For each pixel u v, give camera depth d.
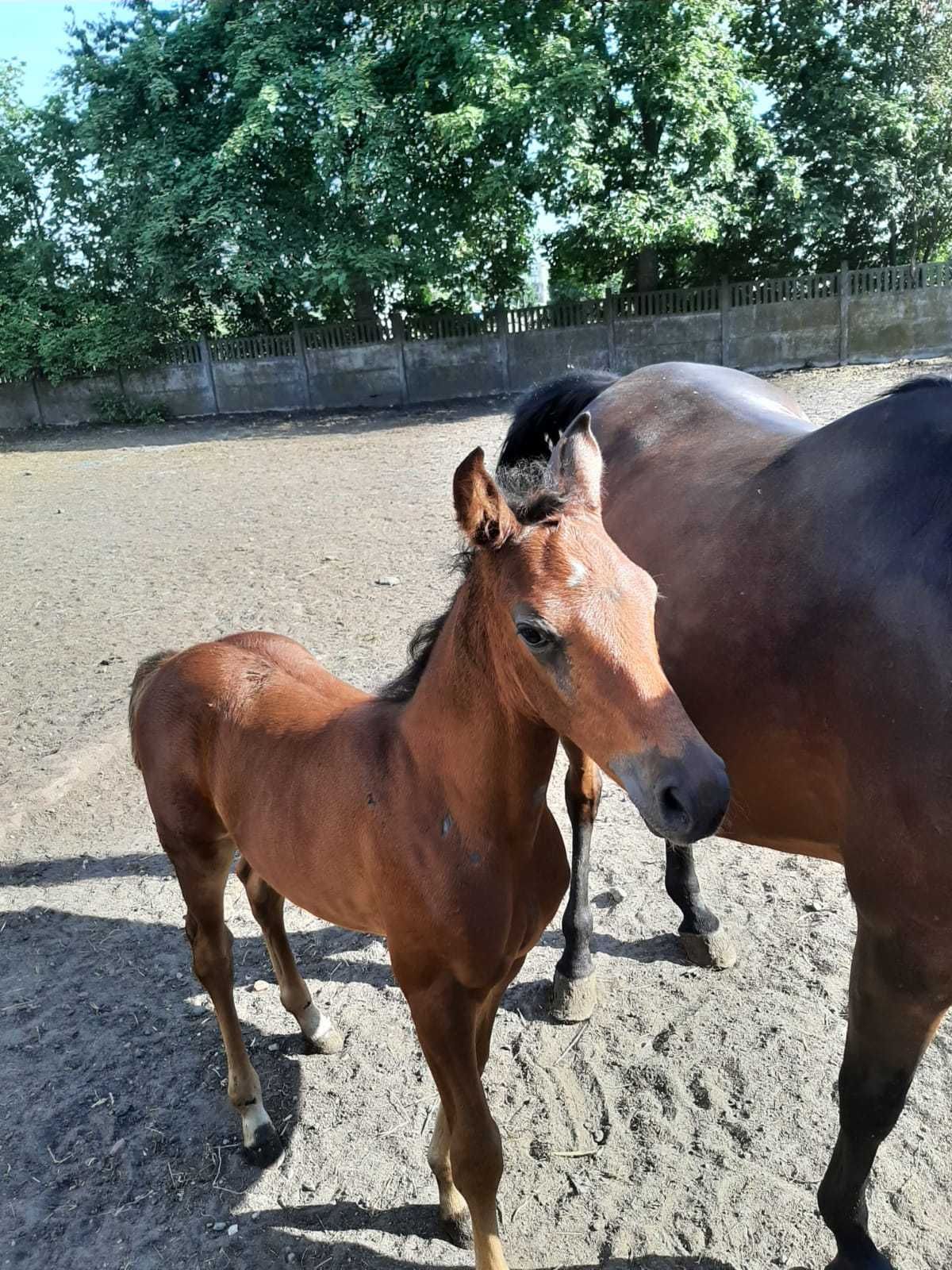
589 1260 2.41
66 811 4.88
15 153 20.16
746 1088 2.86
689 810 1.65
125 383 20.78
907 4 16.38
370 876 2.26
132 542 10.48
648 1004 3.25
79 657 6.97
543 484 2.05
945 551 1.81
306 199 18.09
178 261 18.34
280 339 19.73
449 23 15.98
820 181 16.84
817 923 3.58
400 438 15.64
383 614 7.20
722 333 17.80
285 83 16.80
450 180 17.81
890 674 1.83
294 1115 2.94
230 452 16.09
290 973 3.08
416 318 19.11
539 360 18.81
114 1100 3.05
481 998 2.21
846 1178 2.13
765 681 2.14
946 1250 2.33
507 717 2.00
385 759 2.26
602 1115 2.83
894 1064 1.98
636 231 15.56
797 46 17.00
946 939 1.81
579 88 15.10
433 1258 2.45
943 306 16.62
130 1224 2.62
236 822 2.69
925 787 1.75
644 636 1.81
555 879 2.34
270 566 8.95
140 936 3.88
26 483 14.98
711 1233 2.44
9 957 3.79
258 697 2.77
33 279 20.14
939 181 17.06
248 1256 2.50
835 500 2.08
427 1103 2.95
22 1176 2.79
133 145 18.27
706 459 2.73
